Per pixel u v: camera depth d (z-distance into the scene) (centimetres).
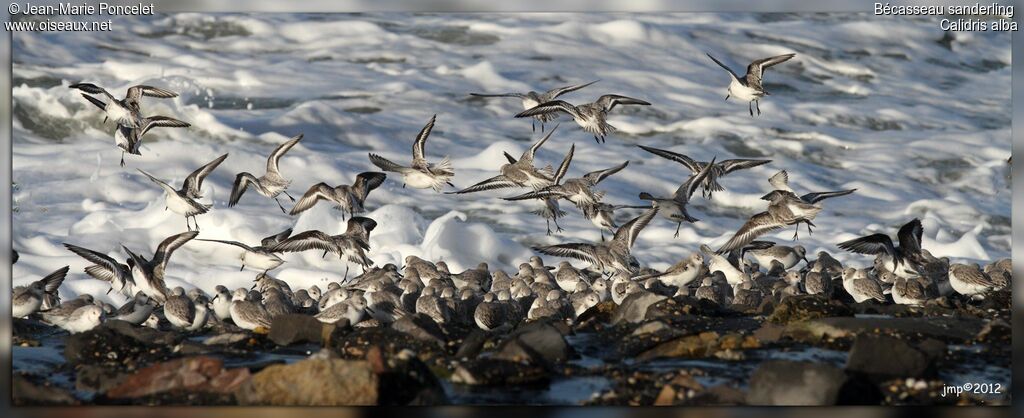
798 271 1903
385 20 3806
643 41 3806
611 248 1571
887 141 3178
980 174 2933
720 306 1460
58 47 3253
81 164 2502
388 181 2573
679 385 1077
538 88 3331
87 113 2778
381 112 3058
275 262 1648
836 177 2881
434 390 1065
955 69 4009
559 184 1673
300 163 2620
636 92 3366
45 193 2300
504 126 3045
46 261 1880
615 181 2667
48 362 1259
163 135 2725
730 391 1047
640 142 3025
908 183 2861
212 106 2997
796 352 1209
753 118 3244
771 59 1742
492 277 1827
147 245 2038
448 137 2917
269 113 2944
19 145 2630
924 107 3544
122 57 3281
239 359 1230
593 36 3784
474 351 1220
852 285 1575
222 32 3612
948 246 2366
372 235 2131
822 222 2533
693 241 2331
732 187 2700
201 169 1730
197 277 1872
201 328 1448
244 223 2111
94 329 1284
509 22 3841
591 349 1262
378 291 1463
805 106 3425
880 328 1270
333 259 2050
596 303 1502
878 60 3950
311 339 1320
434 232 2092
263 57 3466
